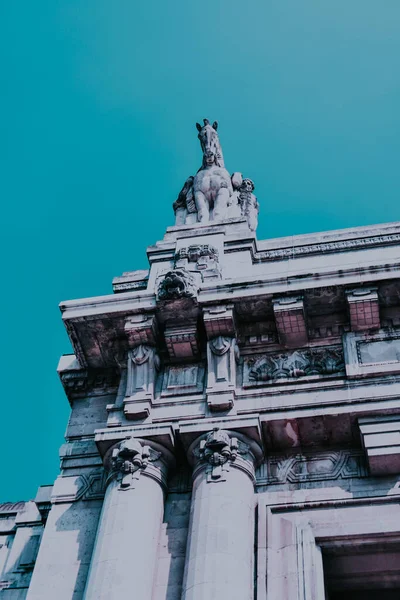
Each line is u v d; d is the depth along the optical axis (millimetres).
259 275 16891
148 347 16891
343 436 15359
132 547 13797
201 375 16547
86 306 17125
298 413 15266
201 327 16938
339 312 16859
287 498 14758
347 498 14555
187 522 14773
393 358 15930
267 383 16109
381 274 16328
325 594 14336
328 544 14180
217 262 18656
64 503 15672
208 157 23469
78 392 17797
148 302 16922
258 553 13945
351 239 19297
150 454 15219
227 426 15180
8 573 18281
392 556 14164
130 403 15984
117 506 14477
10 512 20438
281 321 16531
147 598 13367
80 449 16625
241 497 14352
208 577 13008
